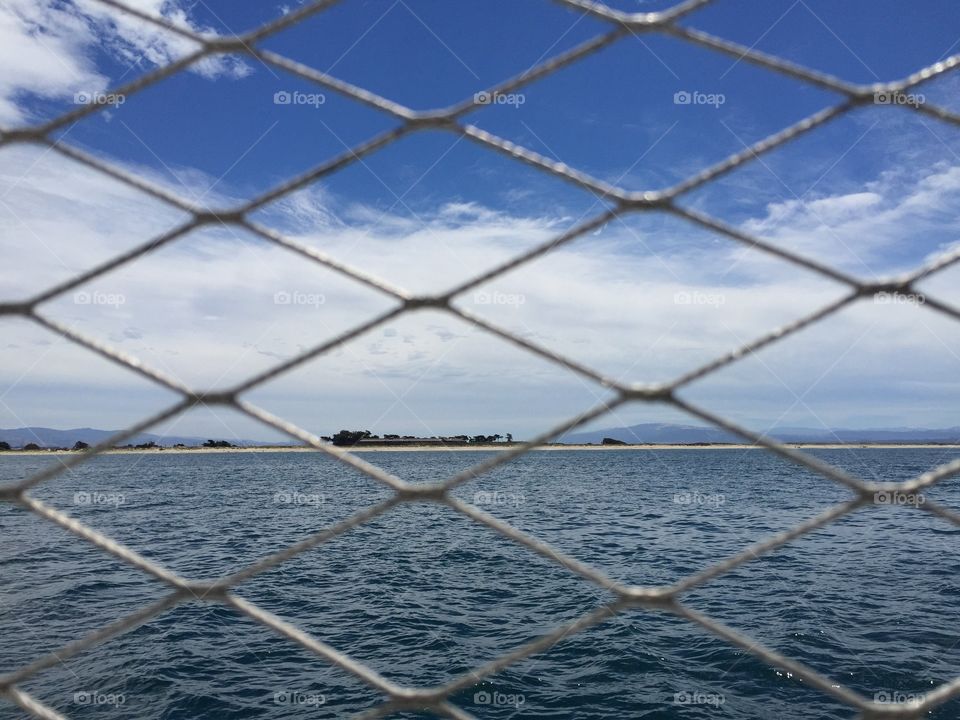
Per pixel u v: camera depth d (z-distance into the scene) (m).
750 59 1.66
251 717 8.25
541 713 8.29
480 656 10.05
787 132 1.68
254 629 11.24
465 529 21.98
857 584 13.57
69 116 1.68
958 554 16.75
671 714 8.19
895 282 1.64
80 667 9.69
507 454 1.71
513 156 1.72
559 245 1.72
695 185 1.68
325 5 1.68
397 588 13.80
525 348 1.71
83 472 55.16
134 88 1.71
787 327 1.67
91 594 13.30
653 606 1.64
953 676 8.91
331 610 12.28
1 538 20.56
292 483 42.62
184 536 20.58
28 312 1.67
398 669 9.62
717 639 10.39
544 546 1.67
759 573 14.68
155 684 9.13
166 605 1.70
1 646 10.41
